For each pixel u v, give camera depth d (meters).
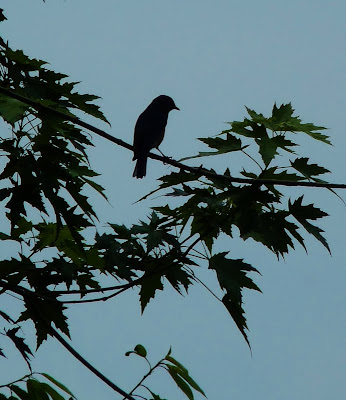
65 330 8.26
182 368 6.75
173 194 8.41
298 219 8.20
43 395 6.88
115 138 8.26
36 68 7.90
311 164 8.30
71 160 7.67
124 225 8.71
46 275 8.38
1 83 7.80
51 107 7.75
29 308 8.25
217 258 8.35
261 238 8.16
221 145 8.49
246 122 8.53
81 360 7.45
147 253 8.45
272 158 8.29
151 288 8.57
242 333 8.25
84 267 8.55
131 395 6.79
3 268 8.20
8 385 6.84
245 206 8.24
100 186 7.78
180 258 8.50
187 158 8.43
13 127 7.52
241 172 8.44
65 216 7.66
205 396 6.71
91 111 8.02
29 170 7.61
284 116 8.59
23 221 8.42
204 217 8.42
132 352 6.87
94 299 8.38
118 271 8.43
